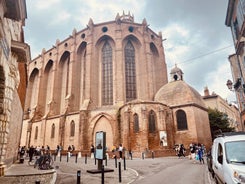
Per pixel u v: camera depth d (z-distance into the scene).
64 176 11.66
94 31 41.09
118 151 25.11
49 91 48.34
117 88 35.19
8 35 7.45
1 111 9.09
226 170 5.96
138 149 26.45
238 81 22.36
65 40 46.09
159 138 27.89
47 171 10.53
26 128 46.50
